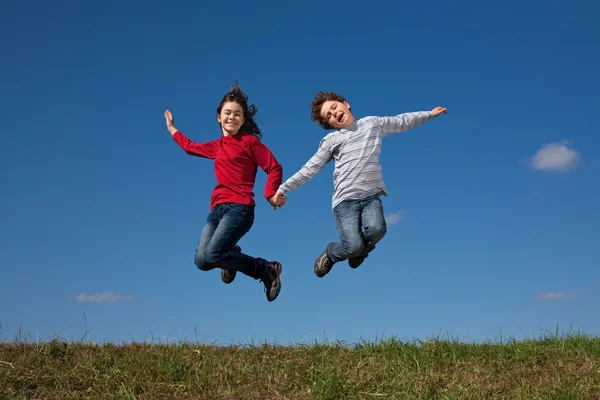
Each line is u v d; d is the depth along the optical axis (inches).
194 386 209.0
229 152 228.5
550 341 267.9
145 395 200.7
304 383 211.9
